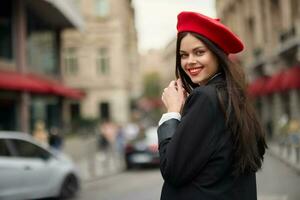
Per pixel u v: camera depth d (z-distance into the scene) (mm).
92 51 47375
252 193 2180
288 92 32594
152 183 15750
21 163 10898
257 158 2182
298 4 30312
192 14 2213
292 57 30766
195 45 2223
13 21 22078
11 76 20781
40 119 25828
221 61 2211
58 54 29500
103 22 47375
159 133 2219
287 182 13586
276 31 35219
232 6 52219
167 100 2320
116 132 27047
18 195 10758
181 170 2057
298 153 18047
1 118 21234
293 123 24562
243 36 46375
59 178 12078
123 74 47375
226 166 2078
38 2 23453
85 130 36719
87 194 13641
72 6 28844
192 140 2051
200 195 2062
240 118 2098
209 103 2078
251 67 40875
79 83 47375
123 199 12430
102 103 47562
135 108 54656
